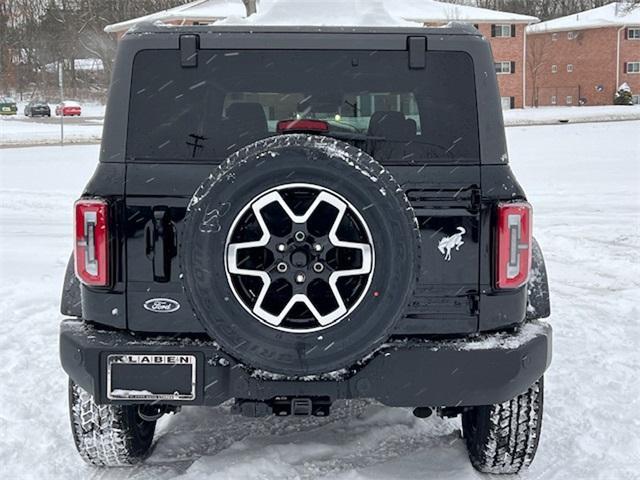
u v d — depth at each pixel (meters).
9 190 16.88
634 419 4.86
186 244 3.24
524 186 17.39
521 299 3.55
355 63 3.66
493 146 3.56
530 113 52.75
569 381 5.54
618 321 7.18
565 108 60.66
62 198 15.80
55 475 4.10
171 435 4.61
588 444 4.48
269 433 4.63
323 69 3.67
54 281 8.77
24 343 6.53
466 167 3.54
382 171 3.22
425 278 3.50
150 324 3.52
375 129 3.62
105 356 3.45
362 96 3.69
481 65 3.60
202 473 4.02
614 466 4.20
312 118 3.73
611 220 12.86
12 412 4.97
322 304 3.27
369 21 7.26
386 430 4.67
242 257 3.27
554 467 4.20
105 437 3.99
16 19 80.69
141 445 4.24
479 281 3.51
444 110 3.60
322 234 3.24
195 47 3.62
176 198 3.51
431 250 3.51
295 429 4.70
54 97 71.75
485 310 3.51
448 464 4.20
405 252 3.23
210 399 3.47
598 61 67.12
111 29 62.44
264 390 3.46
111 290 3.52
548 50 69.88
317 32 3.65
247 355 3.27
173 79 3.61
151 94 3.60
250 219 3.26
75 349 3.48
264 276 3.25
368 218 3.22
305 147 3.20
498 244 3.47
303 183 3.21
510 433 3.90
